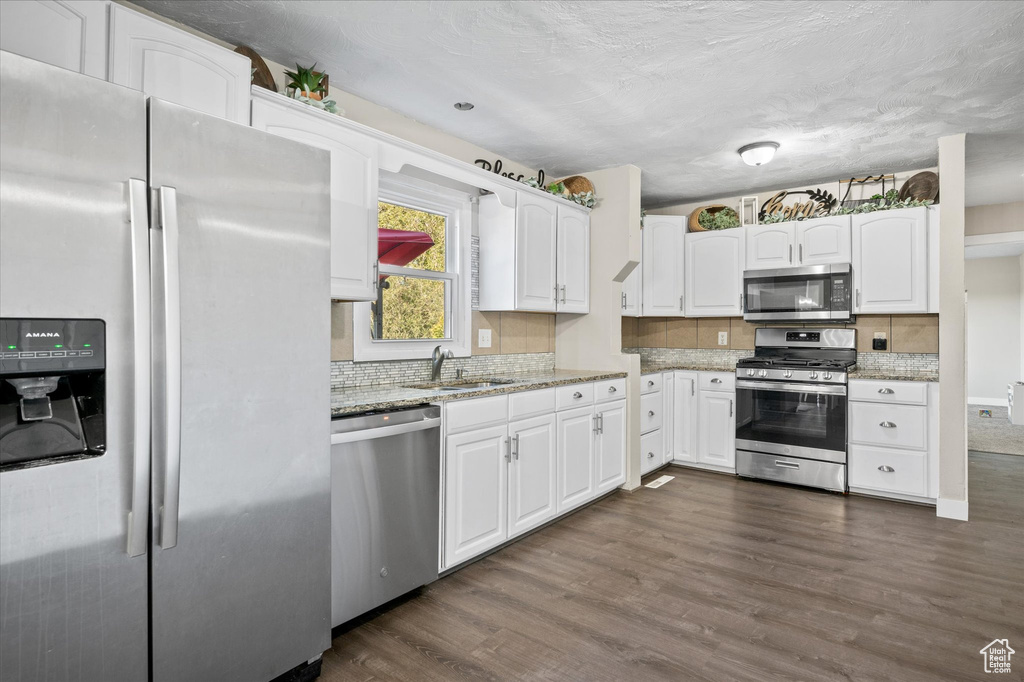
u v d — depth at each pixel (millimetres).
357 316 2816
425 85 2707
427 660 1868
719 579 2475
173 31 1759
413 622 2113
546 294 3568
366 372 2857
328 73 2584
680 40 2295
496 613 2180
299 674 1737
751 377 4180
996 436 5871
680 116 3082
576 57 2445
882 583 2432
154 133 1355
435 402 2391
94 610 1280
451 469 2473
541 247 3525
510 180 3246
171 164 1385
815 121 3148
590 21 2162
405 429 2211
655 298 4727
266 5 2045
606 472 3633
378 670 1812
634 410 3908
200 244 1440
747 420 4199
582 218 3928
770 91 2773
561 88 2742
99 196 1270
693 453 4500
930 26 2178
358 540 2059
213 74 1860
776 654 1896
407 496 2246
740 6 2055
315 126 2199
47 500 1212
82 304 1245
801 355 4438
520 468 2889
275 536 1635
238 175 1525
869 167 3996
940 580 2461
